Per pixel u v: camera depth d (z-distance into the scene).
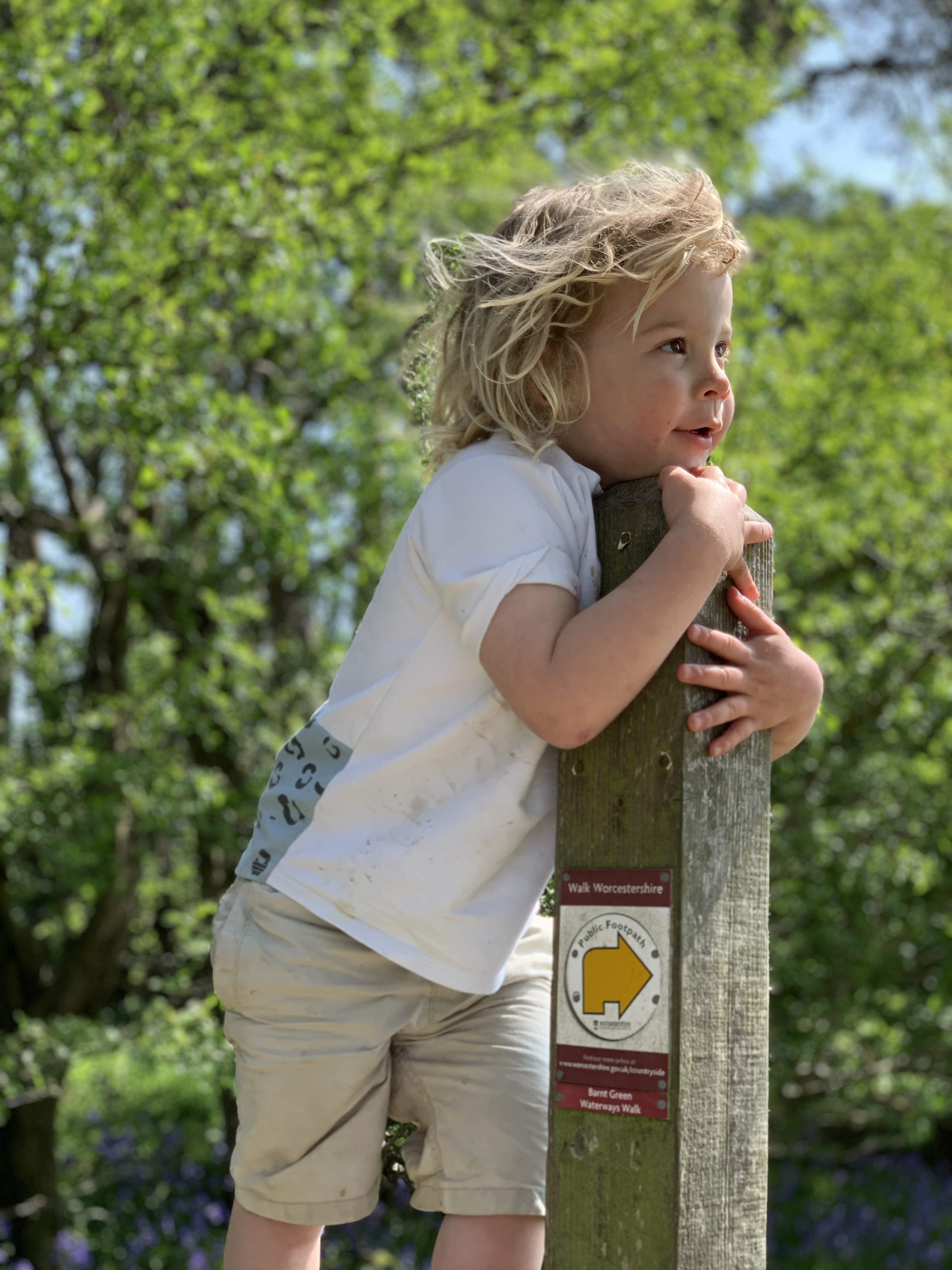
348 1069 1.35
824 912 7.06
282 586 7.52
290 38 6.19
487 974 1.32
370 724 1.37
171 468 5.09
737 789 1.25
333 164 5.61
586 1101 1.23
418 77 7.13
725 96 6.84
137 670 6.98
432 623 1.33
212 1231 8.26
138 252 4.82
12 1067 5.33
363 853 1.33
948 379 7.47
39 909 7.81
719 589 1.28
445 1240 1.36
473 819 1.31
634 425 1.36
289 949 1.37
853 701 6.97
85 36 5.09
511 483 1.30
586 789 1.27
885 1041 7.70
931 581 6.93
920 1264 8.87
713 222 1.37
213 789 5.88
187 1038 4.95
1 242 4.75
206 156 5.15
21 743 6.38
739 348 6.53
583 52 6.37
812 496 6.79
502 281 1.42
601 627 1.18
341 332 6.06
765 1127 1.23
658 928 1.20
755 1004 1.24
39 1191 7.33
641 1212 1.18
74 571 6.75
